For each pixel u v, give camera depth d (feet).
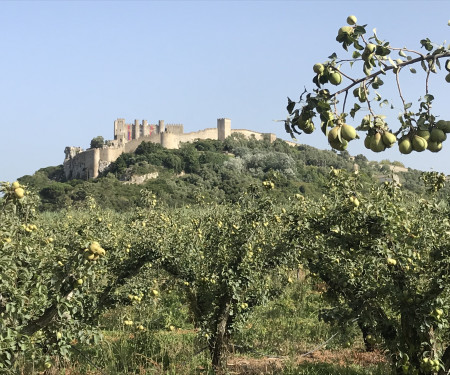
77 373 34.96
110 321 47.47
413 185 224.53
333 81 11.25
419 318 26.07
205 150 427.33
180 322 51.06
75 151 483.10
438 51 11.28
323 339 46.14
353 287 33.27
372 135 10.97
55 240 42.80
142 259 37.55
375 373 35.01
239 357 41.27
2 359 23.68
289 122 11.46
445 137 10.86
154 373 34.32
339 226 30.53
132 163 381.81
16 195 25.58
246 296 38.47
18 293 24.93
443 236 28.73
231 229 37.60
